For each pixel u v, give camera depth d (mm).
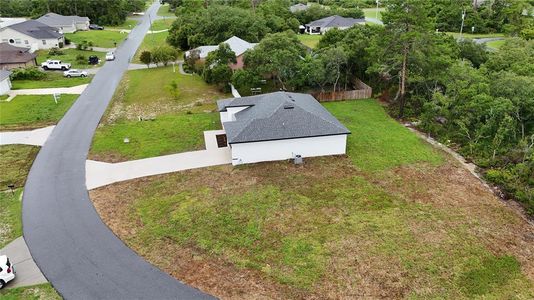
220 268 20422
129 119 40656
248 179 28656
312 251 21562
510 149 31438
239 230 23312
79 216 24797
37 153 33312
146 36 86188
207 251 21656
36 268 20531
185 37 71000
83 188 27953
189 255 21359
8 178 29406
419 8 36781
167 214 24875
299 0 115750
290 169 29984
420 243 22156
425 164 30938
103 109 43406
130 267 20500
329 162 30984
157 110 43094
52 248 22000
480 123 34219
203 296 18625
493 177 28453
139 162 31469
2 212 25422
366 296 18672
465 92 35219
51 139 35938
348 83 50812
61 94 48281
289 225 23703
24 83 52250
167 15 120375
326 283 19438
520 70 39625
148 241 22469
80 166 31047
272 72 46250
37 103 44969
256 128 30719
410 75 41156
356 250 21609
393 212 24922
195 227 23609
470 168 30578
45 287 19250
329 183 28141
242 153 30375
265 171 29703
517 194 26141
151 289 19062
